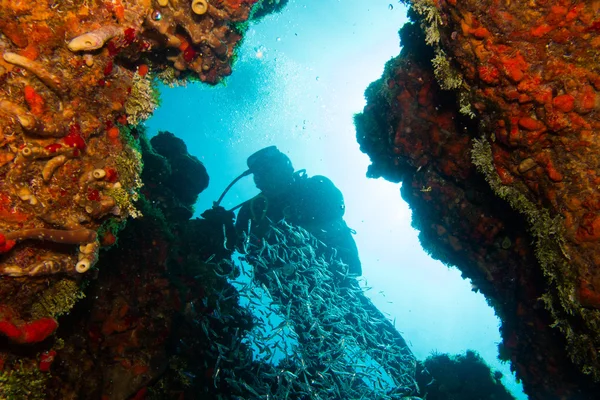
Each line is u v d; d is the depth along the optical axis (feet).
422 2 7.89
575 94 6.15
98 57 6.23
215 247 19.38
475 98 7.61
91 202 6.43
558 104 6.25
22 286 6.27
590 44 5.90
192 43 8.33
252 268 18.45
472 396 20.24
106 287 12.71
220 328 17.33
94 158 6.56
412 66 13.12
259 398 16.29
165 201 18.53
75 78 6.08
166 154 20.47
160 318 13.43
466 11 6.69
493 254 13.52
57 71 5.88
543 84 6.35
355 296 21.61
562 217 6.82
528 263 12.01
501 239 13.00
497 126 7.39
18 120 5.49
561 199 6.79
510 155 7.48
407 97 13.26
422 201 14.83
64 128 5.93
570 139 6.41
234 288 18.97
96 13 6.17
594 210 6.36
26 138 5.65
